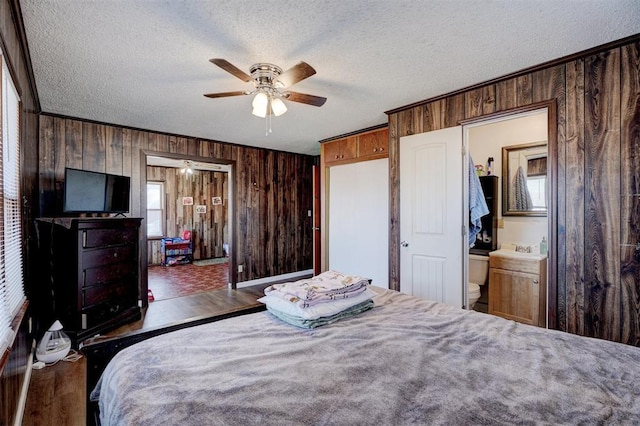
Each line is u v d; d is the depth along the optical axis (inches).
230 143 199.3
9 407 66.7
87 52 84.7
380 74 99.9
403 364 47.1
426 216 123.2
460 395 39.7
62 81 103.1
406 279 129.0
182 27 73.9
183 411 36.1
